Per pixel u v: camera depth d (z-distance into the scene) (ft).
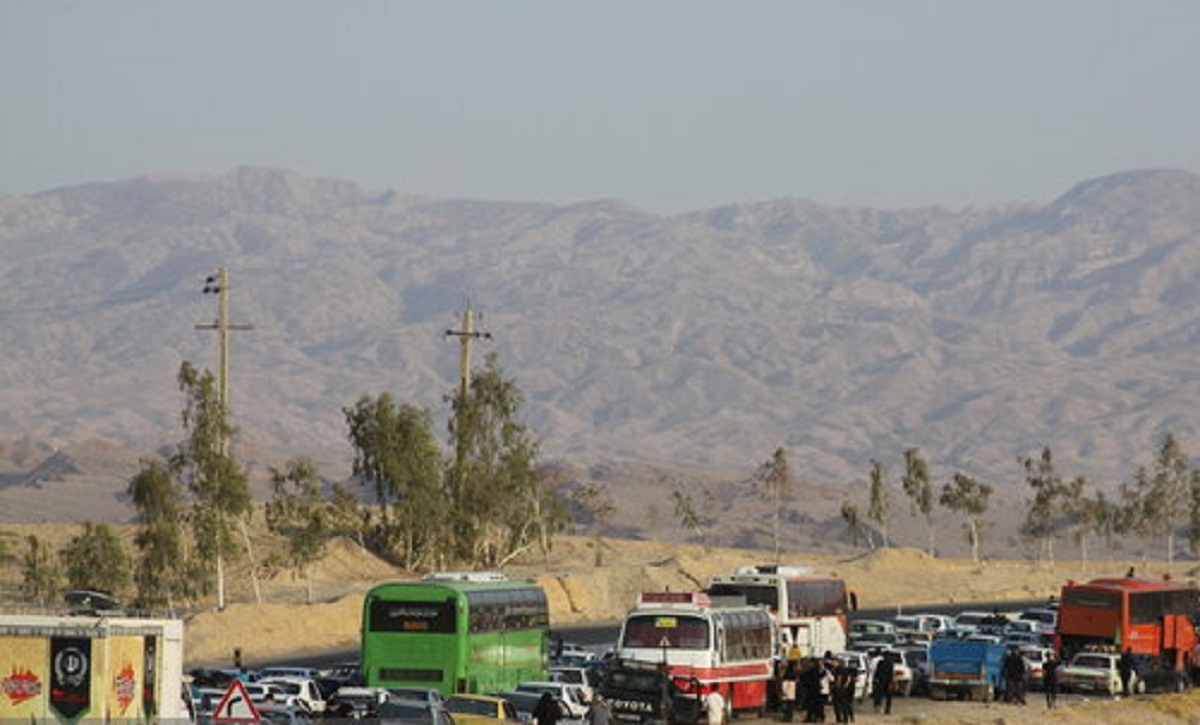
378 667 466.70
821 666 499.10
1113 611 625.82
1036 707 564.71
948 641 595.47
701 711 460.55
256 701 435.94
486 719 376.68
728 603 493.77
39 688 295.07
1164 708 578.66
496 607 483.92
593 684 549.13
